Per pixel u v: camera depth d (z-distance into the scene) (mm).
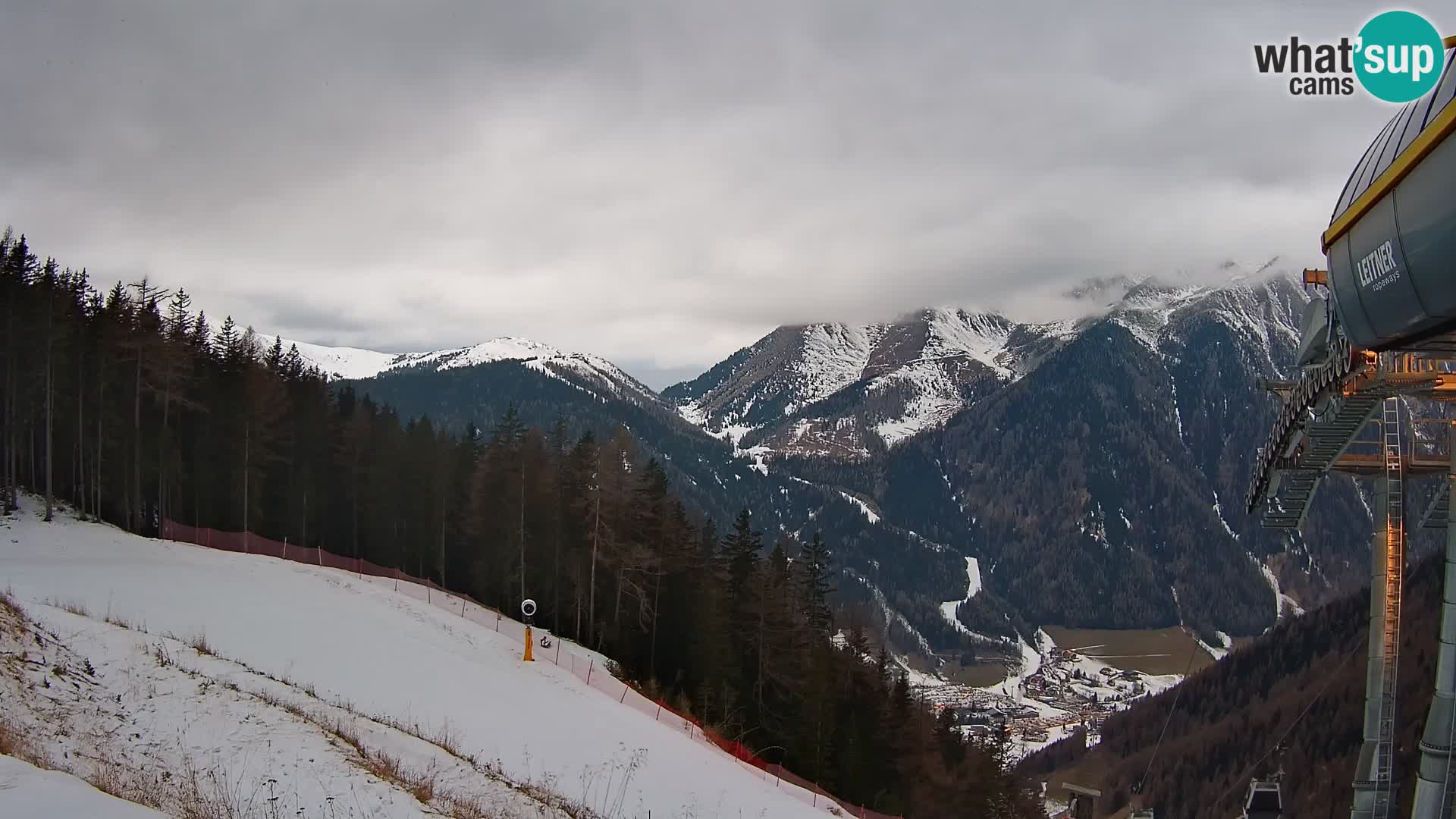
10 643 17656
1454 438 27031
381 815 14719
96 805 11109
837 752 55562
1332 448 33844
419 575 69000
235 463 62250
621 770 24641
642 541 59531
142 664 19438
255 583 39594
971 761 67000
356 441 69250
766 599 54594
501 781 19344
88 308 65500
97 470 55500
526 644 41125
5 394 55438
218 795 14266
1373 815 31500
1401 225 14133
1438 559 60500
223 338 70312
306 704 20359
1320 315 30453
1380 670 32062
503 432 71312
